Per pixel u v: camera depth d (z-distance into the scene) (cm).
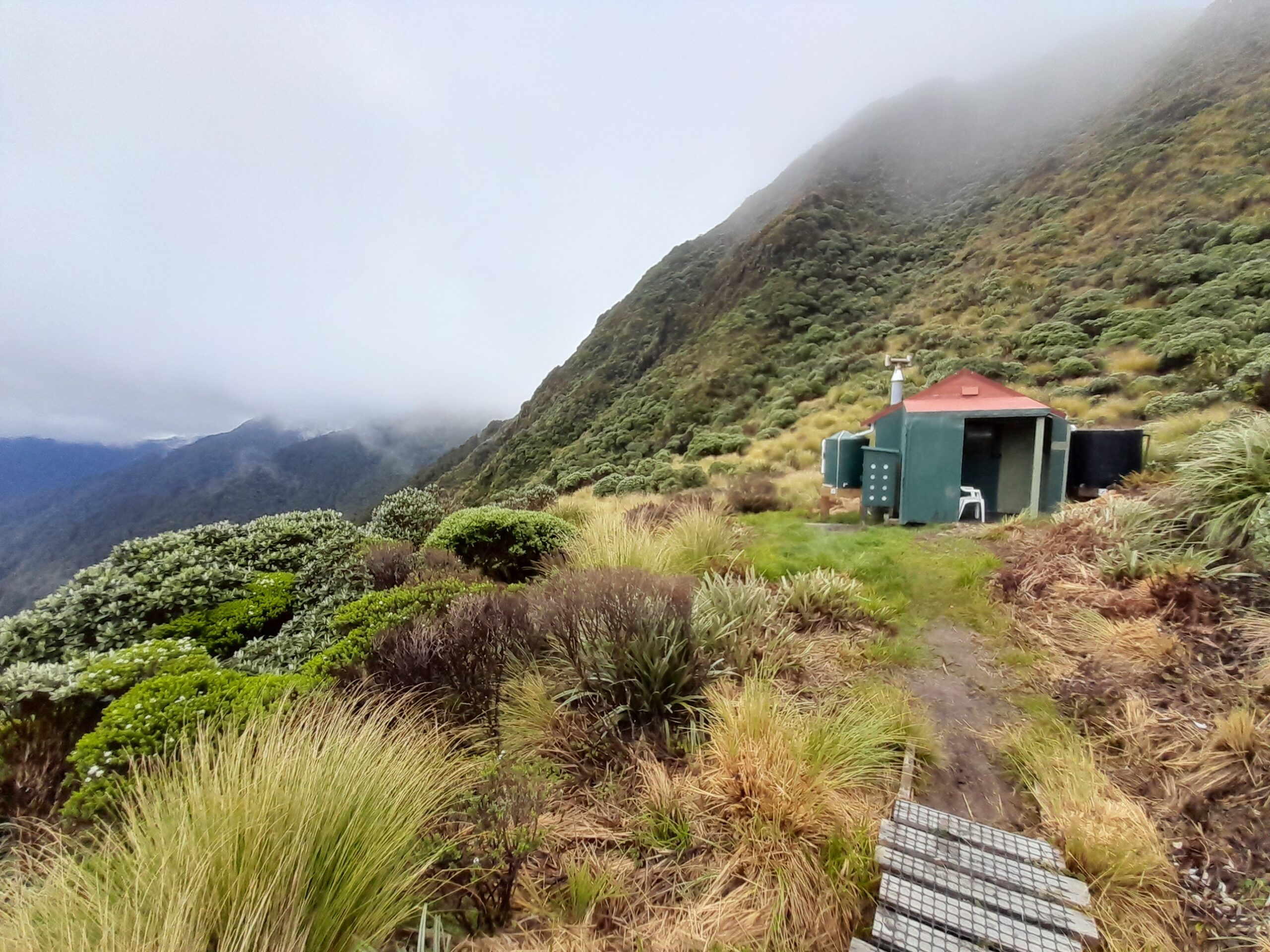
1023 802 214
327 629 377
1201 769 203
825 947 154
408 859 163
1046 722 253
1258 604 282
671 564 473
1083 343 1714
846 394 2003
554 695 268
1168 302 1723
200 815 153
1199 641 273
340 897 143
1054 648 317
